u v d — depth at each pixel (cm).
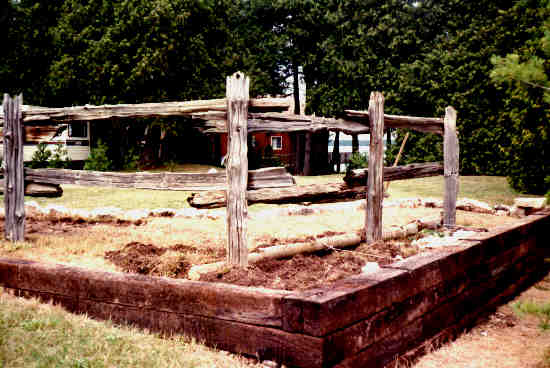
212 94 2873
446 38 2966
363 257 673
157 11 2525
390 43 3177
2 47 2794
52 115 716
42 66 2842
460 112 2558
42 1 2769
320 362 316
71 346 367
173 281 405
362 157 2986
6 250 650
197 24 2852
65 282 452
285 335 337
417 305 426
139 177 661
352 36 3262
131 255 618
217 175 601
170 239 770
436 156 2630
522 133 1672
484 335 503
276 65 3706
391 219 1044
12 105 721
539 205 1170
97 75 2538
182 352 367
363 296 355
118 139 2875
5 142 722
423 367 407
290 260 632
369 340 362
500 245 619
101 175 689
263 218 1055
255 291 359
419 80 2867
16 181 724
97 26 2620
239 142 553
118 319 425
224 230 886
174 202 1355
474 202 1290
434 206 1298
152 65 2512
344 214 1143
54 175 732
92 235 790
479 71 2489
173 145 3503
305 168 3422
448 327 481
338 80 3338
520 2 1722
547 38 864
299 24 3444
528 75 855
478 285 553
